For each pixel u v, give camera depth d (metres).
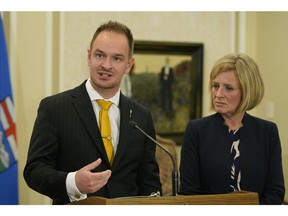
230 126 2.20
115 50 1.99
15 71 3.73
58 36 3.96
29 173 1.95
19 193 3.79
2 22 3.47
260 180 2.14
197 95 4.38
